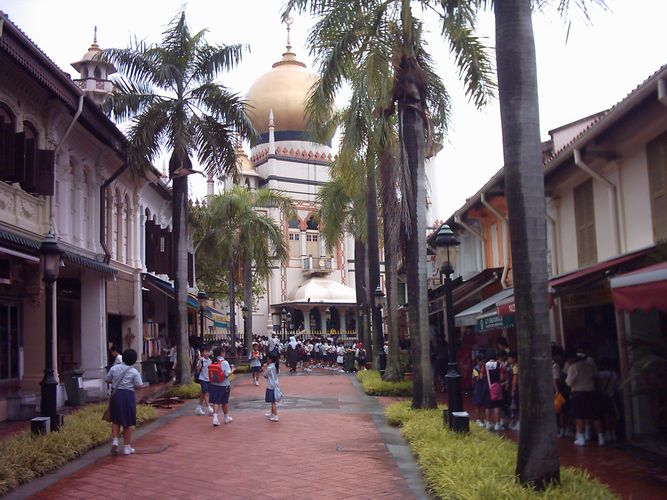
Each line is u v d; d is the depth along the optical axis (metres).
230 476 9.49
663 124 11.30
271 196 39.94
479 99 15.45
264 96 62.44
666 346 9.52
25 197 15.94
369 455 10.97
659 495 8.27
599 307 14.49
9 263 15.00
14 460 9.21
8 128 14.05
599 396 11.69
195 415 16.52
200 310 34.91
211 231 37.56
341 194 33.72
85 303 21.28
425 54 17.00
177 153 21.50
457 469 8.05
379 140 16.69
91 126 18.70
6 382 17.09
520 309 7.79
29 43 13.31
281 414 16.66
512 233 7.92
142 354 26.39
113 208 23.59
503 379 13.78
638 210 12.38
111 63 22.27
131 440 12.58
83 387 19.34
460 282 24.27
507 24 8.11
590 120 16.83
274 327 58.88
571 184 15.40
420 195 15.62
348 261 63.47
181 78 22.02
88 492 8.61
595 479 7.66
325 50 15.20
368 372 27.23
